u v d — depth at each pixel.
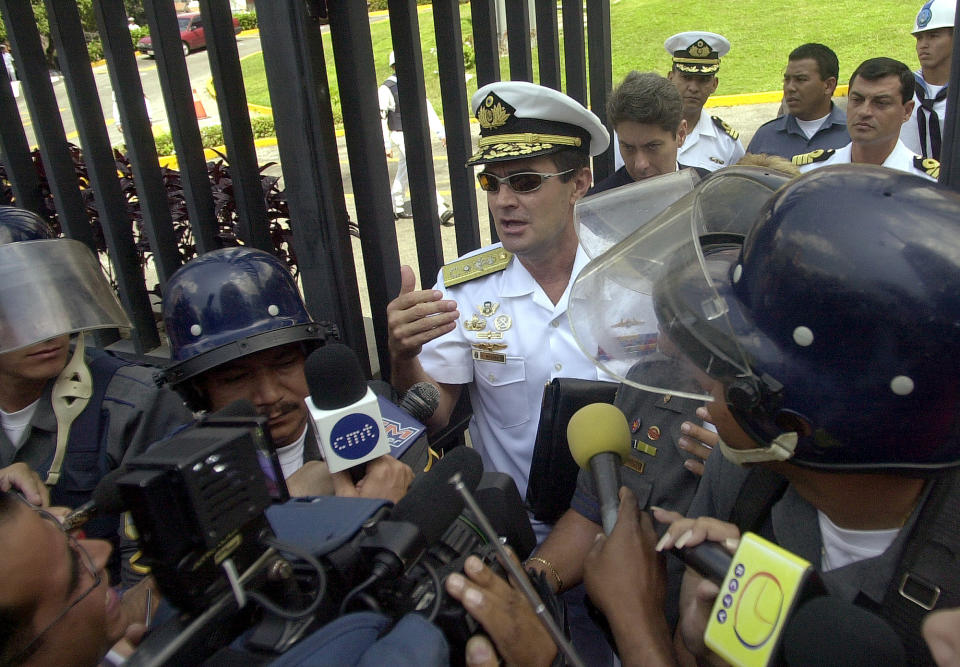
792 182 1.02
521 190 2.13
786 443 0.98
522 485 2.30
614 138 3.72
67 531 1.17
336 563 0.98
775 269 0.94
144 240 3.92
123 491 0.82
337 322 2.39
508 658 1.00
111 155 3.06
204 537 0.84
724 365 1.00
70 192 3.26
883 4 16.27
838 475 1.01
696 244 1.07
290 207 2.30
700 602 1.12
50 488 2.00
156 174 2.91
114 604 1.09
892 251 0.86
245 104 2.48
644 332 1.23
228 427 1.04
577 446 1.41
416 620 0.92
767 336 0.96
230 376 1.76
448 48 2.60
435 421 2.31
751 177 1.28
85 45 2.91
